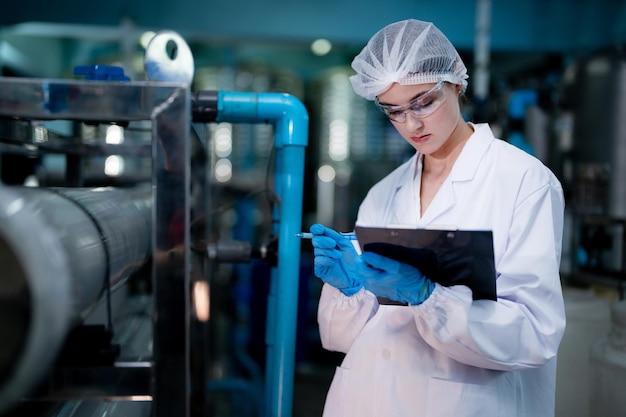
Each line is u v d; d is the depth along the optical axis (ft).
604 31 10.79
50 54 13.29
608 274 6.51
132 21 10.45
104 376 3.15
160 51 3.77
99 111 3.09
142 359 3.34
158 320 3.16
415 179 4.12
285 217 4.71
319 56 15.40
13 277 2.33
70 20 10.31
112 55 13.69
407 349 3.65
